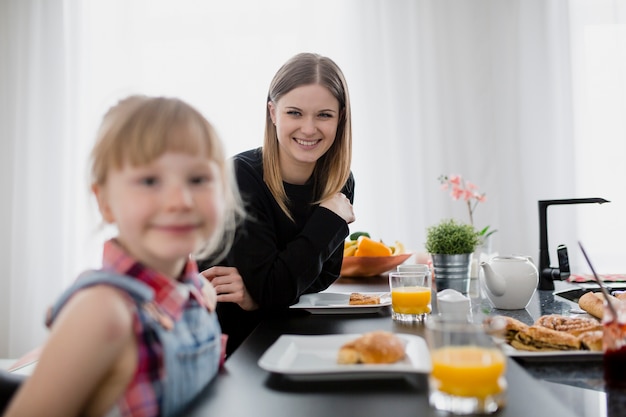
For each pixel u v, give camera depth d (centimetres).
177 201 69
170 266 78
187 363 72
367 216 311
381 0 311
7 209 319
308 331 111
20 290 316
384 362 80
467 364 65
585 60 307
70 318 62
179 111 75
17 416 60
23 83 318
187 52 320
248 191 143
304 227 140
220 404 69
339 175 155
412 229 308
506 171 311
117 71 321
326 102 142
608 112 306
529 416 63
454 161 310
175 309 72
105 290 65
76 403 61
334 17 312
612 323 77
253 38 317
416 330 110
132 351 65
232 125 317
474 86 310
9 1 320
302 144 144
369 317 125
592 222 305
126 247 76
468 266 152
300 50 313
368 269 197
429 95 309
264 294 133
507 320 96
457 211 308
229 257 137
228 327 137
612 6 305
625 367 77
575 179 305
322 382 77
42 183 317
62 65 318
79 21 320
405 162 310
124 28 320
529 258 144
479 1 310
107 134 73
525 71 310
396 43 310
